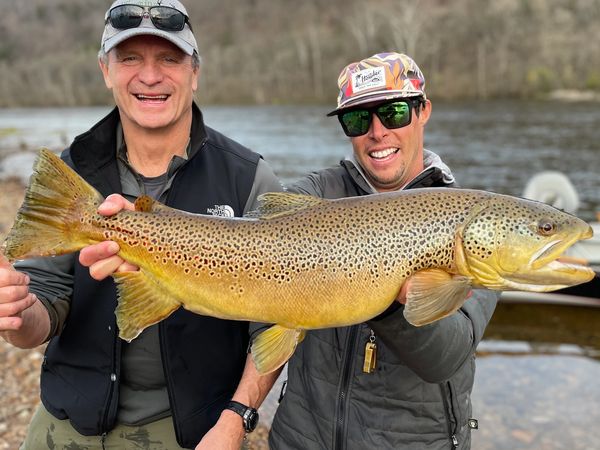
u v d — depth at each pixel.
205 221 0.72
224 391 0.82
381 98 0.82
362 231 0.69
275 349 0.70
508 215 0.69
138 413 0.80
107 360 0.78
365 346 0.77
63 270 0.80
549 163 5.58
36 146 8.46
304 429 0.81
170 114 0.80
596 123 9.05
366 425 0.77
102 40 0.82
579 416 1.39
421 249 0.69
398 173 0.86
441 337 0.66
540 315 2.03
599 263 1.95
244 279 0.71
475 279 0.70
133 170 0.82
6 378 1.49
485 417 1.39
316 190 0.86
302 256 0.69
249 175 0.85
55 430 0.82
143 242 0.72
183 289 0.72
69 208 0.71
